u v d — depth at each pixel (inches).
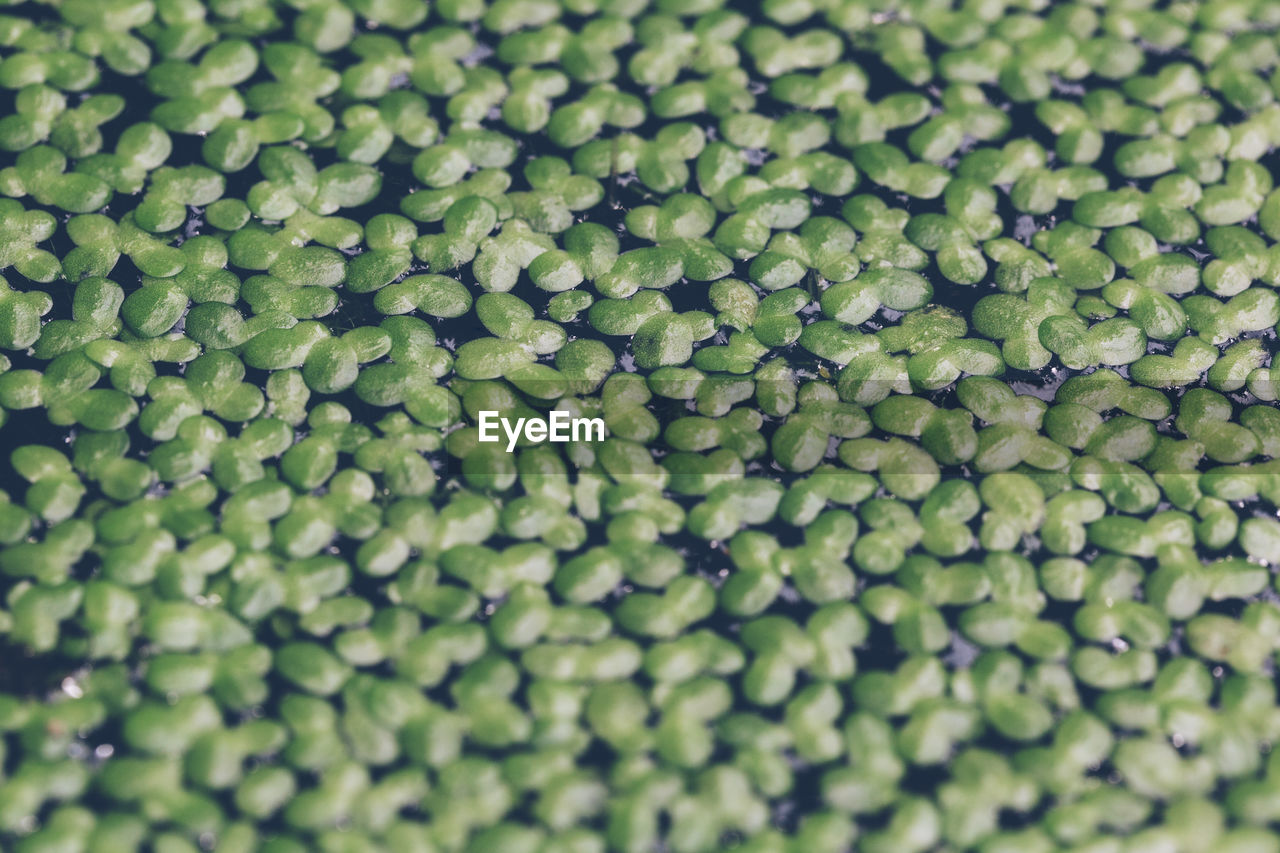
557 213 7.1
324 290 6.9
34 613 6.6
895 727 6.6
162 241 7.0
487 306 7.0
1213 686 6.6
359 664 6.6
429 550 6.7
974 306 7.0
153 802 6.5
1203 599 6.7
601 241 7.0
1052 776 6.5
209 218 7.0
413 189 7.1
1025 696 6.6
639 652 6.6
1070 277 7.1
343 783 6.5
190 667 6.6
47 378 6.8
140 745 6.5
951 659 6.6
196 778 6.5
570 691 6.6
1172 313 7.0
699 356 6.9
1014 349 7.0
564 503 6.7
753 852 6.5
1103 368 6.9
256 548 6.7
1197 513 6.8
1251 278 7.1
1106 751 6.6
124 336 6.9
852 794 6.5
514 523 6.7
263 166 7.1
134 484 6.7
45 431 6.8
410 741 6.5
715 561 6.7
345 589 6.6
